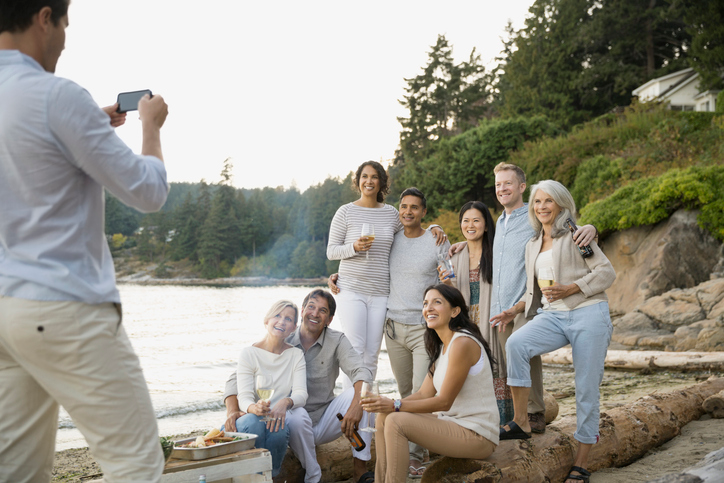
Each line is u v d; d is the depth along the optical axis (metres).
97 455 2.01
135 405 2.00
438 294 3.64
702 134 21.45
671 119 23.05
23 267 1.84
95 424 1.96
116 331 1.97
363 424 4.18
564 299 3.86
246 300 41.78
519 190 4.54
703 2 33.25
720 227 13.60
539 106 41.28
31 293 1.83
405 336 4.75
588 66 41.97
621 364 9.47
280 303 4.19
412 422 3.36
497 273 4.40
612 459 4.22
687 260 13.70
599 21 39.62
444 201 37.81
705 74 32.03
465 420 3.49
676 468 4.11
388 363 11.38
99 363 1.91
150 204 2.05
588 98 41.09
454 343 3.50
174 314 28.28
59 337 1.85
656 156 20.69
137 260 109.19
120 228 120.62
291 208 118.31
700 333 10.00
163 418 7.16
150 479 2.01
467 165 37.41
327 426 4.22
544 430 4.11
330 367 4.38
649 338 10.69
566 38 42.16
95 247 1.98
